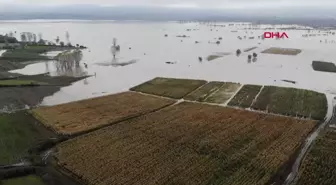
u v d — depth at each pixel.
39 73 78.19
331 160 33.91
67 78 73.31
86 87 66.50
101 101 55.72
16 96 57.94
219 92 61.97
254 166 32.72
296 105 52.84
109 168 32.47
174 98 58.28
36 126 43.88
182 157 34.66
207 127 43.28
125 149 36.62
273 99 56.34
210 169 32.16
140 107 52.31
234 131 41.81
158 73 80.88
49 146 37.81
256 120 46.00
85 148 36.94
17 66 86.12
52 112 49.25
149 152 35.88
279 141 38.66
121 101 55.78
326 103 54.19
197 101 56.44
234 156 34.81
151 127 43.25
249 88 64.50
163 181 30.11
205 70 84.62
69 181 30.59
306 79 73.75
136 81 72.12
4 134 40.94
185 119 46.38
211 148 36.81
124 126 43.66
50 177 31.27
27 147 37.56
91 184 29.78
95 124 44.31
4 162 34.06
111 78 74.88
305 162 33.44
